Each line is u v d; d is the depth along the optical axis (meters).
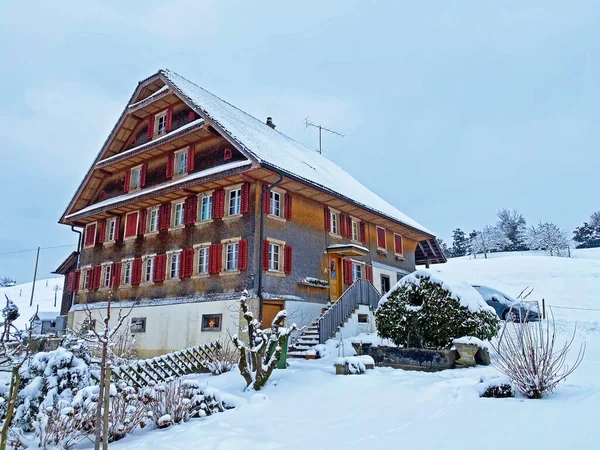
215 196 17.48
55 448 5.90
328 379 9.32
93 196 24.34
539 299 26.84
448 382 8.26
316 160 26.03
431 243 28.72
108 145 22.72
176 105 20.42
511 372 7.04
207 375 11.62
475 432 5.12
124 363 10.34
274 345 9.86
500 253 66.62
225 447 5.50
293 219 17.92
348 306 17.59
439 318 11.48
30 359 7.93
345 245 19.02
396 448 4.88
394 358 11.15
